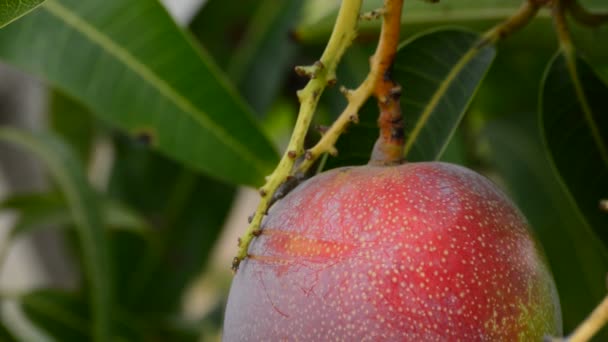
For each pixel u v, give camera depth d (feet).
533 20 1.98
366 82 1.56
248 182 1.96
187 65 1.95
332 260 1.48
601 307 1.33
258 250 1.53
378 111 1.69
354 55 2.17
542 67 2.27
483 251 1.48
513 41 2.02
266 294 1.50
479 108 2.35
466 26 2.00
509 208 1.54
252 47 2.38
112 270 2.46
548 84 1.79
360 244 1.48
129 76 1.96
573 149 1.80
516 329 1.48
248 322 1.51
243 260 1.55
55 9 1.95
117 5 1.94
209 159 1.96
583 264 2.18
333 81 1.53
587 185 1.80
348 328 1.46
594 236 1.80
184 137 1.96
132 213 2.38
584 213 1.80
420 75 1.75
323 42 2.09
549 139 1.79
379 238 1.48
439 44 1.75
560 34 1.78
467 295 1.47
